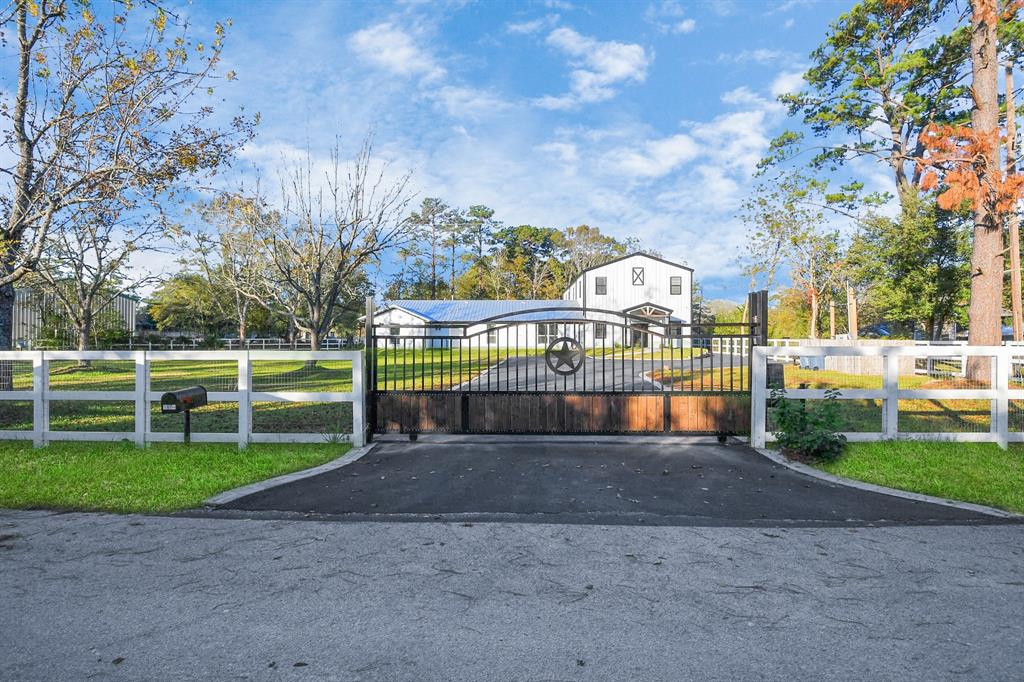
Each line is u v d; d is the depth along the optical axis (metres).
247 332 54.78
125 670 2.71
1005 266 27.48
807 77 28.97
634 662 2.77
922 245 27.22
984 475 6.36
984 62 14.58
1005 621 3.16
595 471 6.82
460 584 3.66
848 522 4.95
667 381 15.73
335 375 19.42
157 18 9.87
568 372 8.51
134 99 10.20
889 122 28.05
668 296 43.88
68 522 4.90
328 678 2.64
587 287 43.81
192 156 10.20
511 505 5.46
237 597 3.48
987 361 14.09
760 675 2.65
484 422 8.42
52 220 10.23
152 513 5.19
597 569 3.89
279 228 24.70
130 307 51.19
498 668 2.72
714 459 7.44
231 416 11.14
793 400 7.95
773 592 3.53
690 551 4.23
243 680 2.63
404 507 5.40
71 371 24.05
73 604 3.40
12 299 11.44
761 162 31.17
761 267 42.06
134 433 8.11
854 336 29.06
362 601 3.43
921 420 9.74
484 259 76.25
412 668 2.72
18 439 8.19
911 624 3.13
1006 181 13.59
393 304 48.66
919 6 24.08
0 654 2.86
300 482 6.29
